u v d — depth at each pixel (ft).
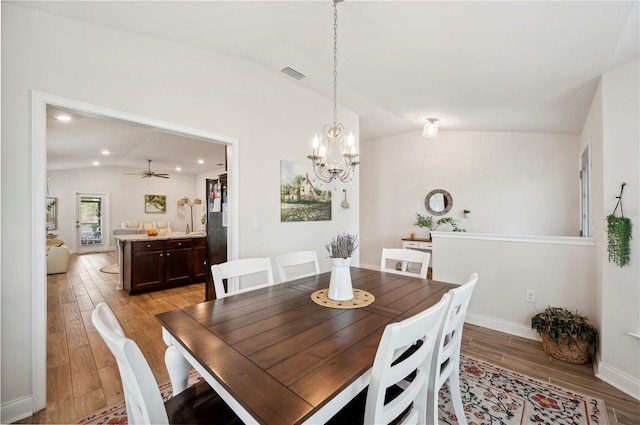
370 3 5.90
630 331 6.53
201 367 3.51
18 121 5.61
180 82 8.00
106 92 6.73
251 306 5.23
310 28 7.14
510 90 8.93
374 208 19.38
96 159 24.04
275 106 10.37
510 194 15.03
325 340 3.87
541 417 5.75
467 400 6.27
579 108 9.71
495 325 9.91
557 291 8.84
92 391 6.47
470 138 15.99
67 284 15.97
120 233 24.80
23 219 5.65
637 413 5.87
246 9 6.39
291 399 2.66
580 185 13.12
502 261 9.84
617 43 5.91
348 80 10.07
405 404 3.40
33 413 5.73
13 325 5.56
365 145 19.88
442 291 6.16
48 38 5.98
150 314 11.22
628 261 6.60
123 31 7.02
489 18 5.68
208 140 8.87
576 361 7.69
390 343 2.84
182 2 6.04
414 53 7.55
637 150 6.51
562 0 4.89
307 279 7.34
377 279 7.25
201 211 33.99
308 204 11.62
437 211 16.83
